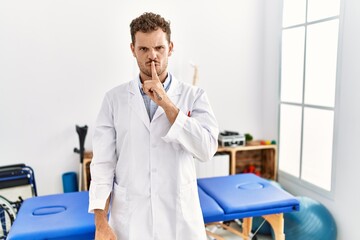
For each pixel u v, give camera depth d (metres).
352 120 2.60
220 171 3.40
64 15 3.11
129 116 1.40
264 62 3.80
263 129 3.88
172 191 1.40
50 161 3.24
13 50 3.02
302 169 3.28
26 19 3.02
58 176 3.28
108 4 3.21
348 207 2.68
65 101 3.22
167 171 1.39
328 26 2.86
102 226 1.30
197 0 3.46
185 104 1.43
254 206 2.02
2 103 3.04
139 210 1.39
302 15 3.19
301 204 2.70
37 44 3.07
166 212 1.40
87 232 1.75
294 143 3.40
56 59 3.14
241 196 2.15
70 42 3.16
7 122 3.08
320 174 3.04
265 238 2.97
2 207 2.65
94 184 1.36
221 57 3.63
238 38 3.67
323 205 2.88
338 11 2.75
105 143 1.42
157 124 1.38
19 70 3.06
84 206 2.01
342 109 2.70
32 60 3.08
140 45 1.25
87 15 3.17
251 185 2.37
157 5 3.35
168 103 1.27
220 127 3.75
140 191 1.38
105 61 3.28
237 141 3.45
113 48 3.28
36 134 3.17
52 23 3.09
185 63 3.51
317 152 3.06
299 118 3.30
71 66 3.19
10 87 3.05
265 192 2.22
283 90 3.52
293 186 3.42
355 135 2.58
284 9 3.44
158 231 1.38
